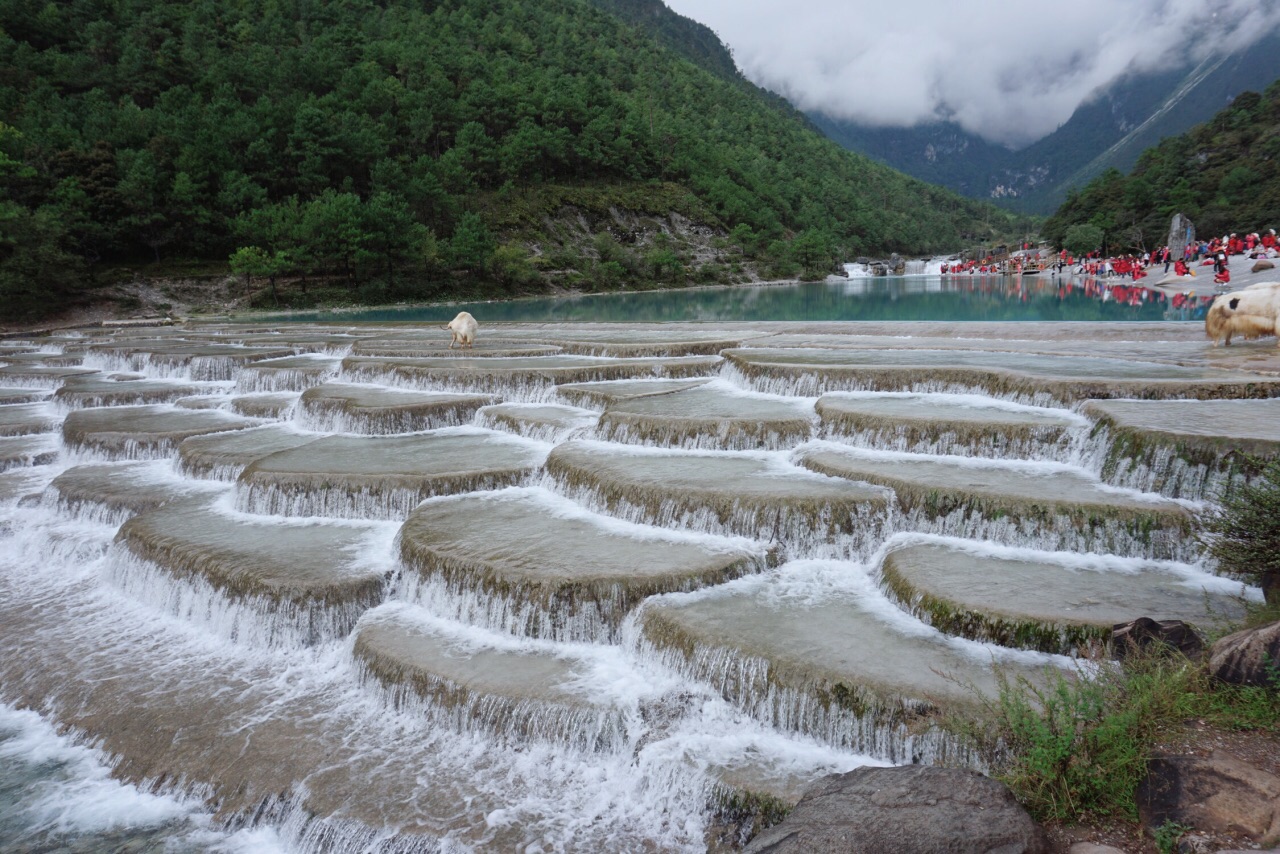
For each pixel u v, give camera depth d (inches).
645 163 5457.7
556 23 7480.3
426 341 1237.1
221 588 494.9
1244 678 264.8
